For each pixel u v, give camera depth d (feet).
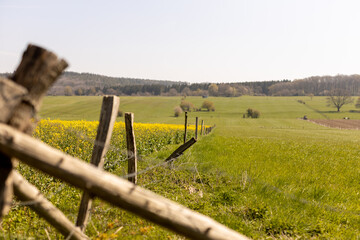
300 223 16.58
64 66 7.18
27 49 6.97
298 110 542.57
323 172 30.66
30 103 6.84
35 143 6.70
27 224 13.60
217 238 7.57
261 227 16.08
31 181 18.31
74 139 34.09
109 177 7.34
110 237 12.09
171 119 361.92
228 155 38.93
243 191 22.49
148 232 13.57
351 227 16.90
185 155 33.50
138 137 50.90
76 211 15.92
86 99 593.42
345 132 215.31
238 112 517.96
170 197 20.39
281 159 38.34
